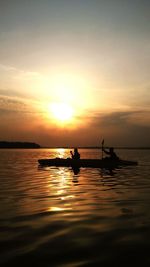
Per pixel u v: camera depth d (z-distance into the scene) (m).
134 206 4.08
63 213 3.67
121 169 10.23
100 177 7.80
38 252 2.38
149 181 6.96
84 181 6.97
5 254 2.33
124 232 2.89
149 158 19.28
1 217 3.45
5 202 4.34
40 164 12.24
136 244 2.56
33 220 3.33
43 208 3.94
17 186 6.08
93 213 3.67
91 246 2.51
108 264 2.16
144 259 2.24
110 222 3.25
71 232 2.90
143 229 2.99
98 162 10.96
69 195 5.00
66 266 2.12
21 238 2.71
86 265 2.14
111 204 4.23
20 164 12.88
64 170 9.92
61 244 2.56
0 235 2.79
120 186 6.13
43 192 5.31
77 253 2.36
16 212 3.70
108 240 2.66
